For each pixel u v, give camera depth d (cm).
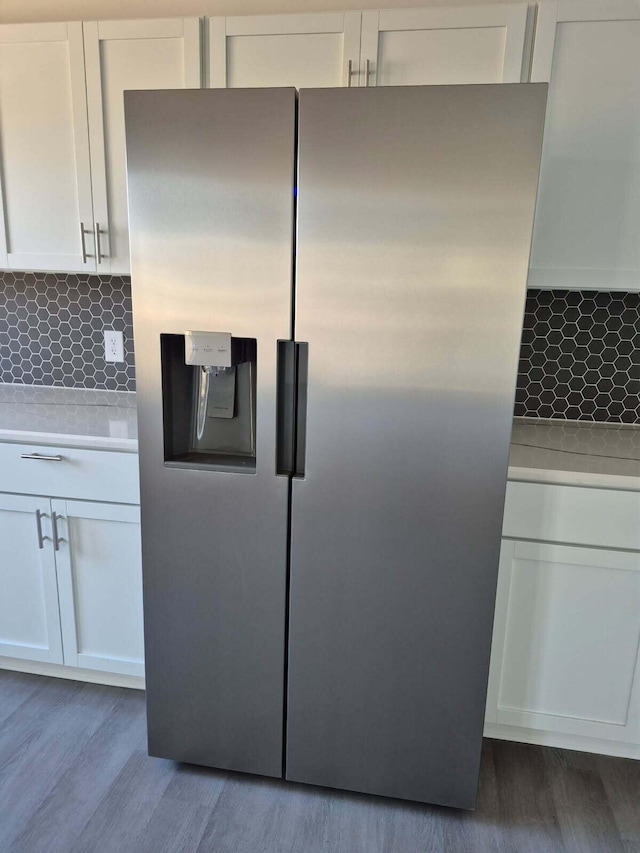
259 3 190
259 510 142
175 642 155
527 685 170
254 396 145
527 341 207
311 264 128
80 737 176
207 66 172
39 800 154
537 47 157
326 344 130
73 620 189
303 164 124
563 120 161
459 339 125
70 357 238
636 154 160
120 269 192
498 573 150
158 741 164
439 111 117
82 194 189
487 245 121
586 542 156
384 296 126
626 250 167
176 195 130
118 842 143
